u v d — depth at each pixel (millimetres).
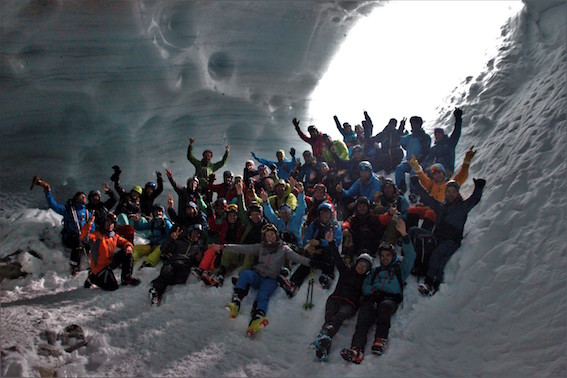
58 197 9266
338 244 6273
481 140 8172
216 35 10578
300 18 10867
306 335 5516
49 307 5945
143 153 9938
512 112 8055
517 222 5887
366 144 8766
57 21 9617
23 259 6945
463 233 6117
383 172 8461
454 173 7625
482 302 5344
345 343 5336
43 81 9586
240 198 6676
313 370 5023
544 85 7773
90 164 9602
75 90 9711
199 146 10289
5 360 4637
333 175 7879
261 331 5586
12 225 7512
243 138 10578
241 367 5090
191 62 10438
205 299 6039
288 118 10969
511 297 5270
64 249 7297
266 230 5961
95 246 6367
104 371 4953
